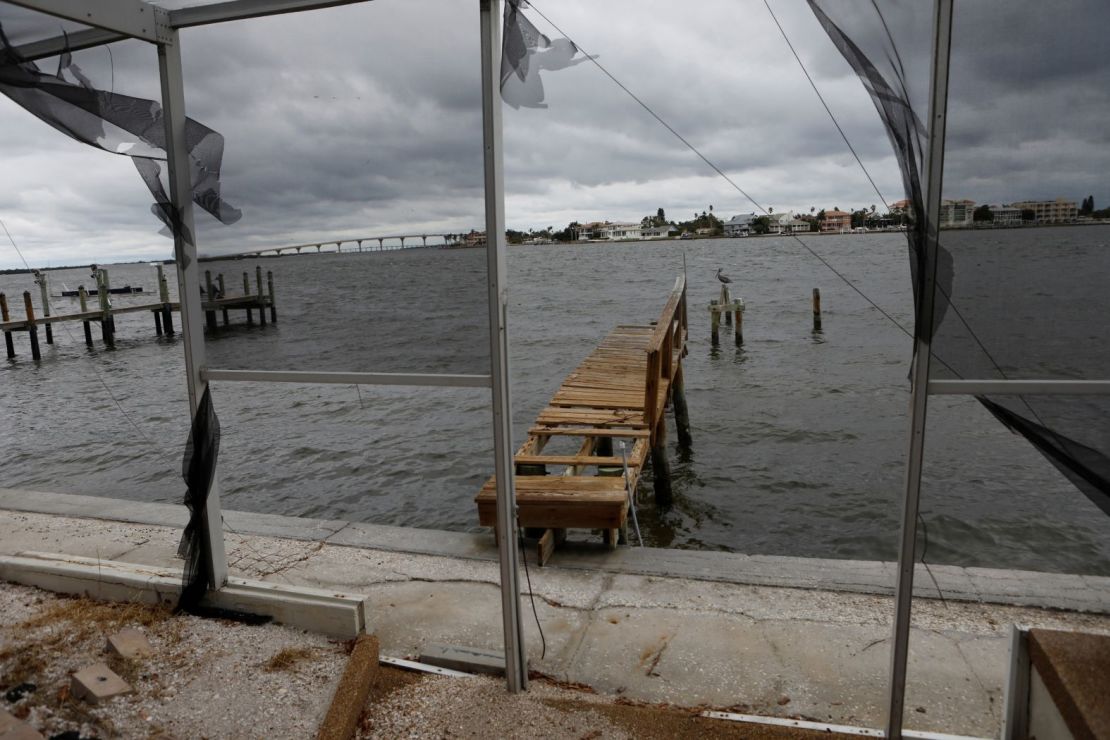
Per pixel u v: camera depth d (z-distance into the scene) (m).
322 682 2.87
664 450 7.84
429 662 3.14
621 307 29.89
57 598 3.66
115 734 2.54
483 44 2.53
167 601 3.50
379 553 4.34
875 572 3.86
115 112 3.11
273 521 4.88
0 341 28.56
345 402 13.34
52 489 9.40
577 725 2.65
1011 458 8.74
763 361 16.67
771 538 6.95
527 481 4.70
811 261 58.12
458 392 14.00
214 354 3.27
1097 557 6.23
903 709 2.57
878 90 2.24
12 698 2.75
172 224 3.17
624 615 3.55
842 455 9.32
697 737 2.57
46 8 2.52
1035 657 2.23
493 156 2.60
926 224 2.18
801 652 3.16
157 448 11.19
